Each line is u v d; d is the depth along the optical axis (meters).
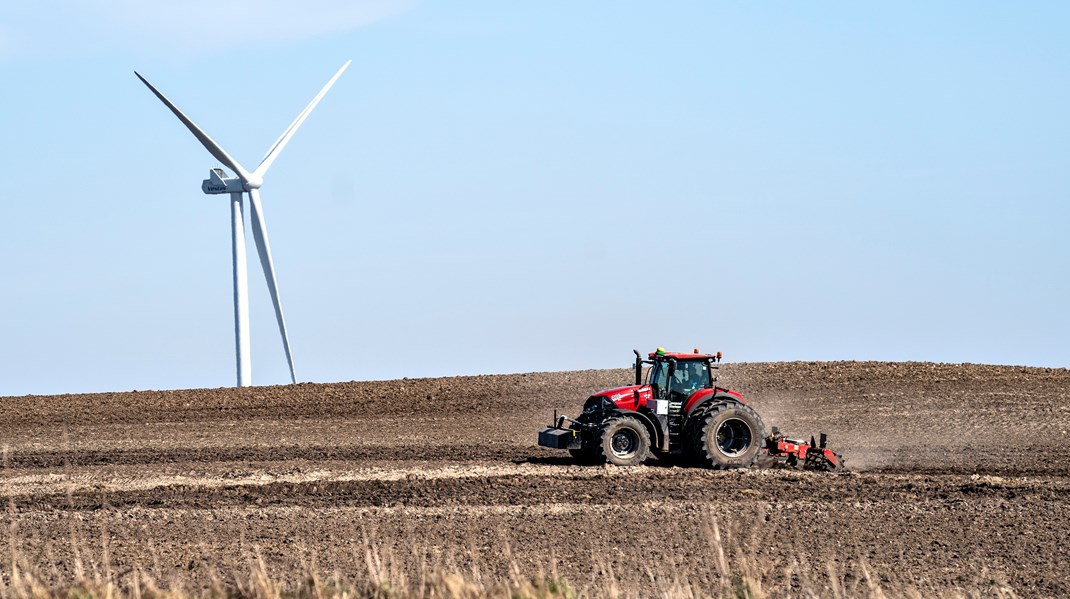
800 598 37.69
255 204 151.88
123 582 39.75
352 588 34.78
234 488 62.97
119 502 58.59
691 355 69.94
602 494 59.12
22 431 102.88
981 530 49.31
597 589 37.56
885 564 42.97
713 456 66.56
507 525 50.56
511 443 87.56
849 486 61.47
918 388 122.25
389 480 65.06
